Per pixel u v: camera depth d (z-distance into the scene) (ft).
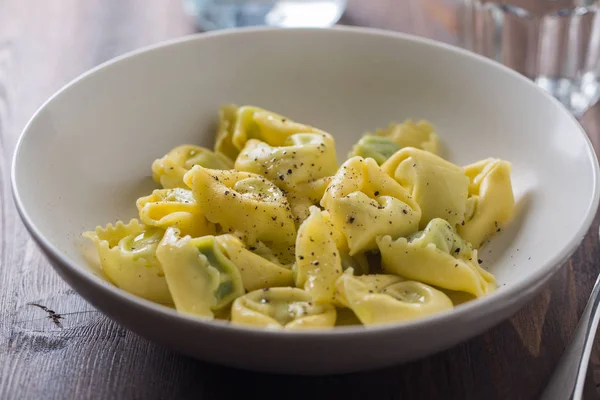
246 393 1.33
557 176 1.54
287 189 1.58
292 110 1.80
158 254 1.39
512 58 2.04
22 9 2.30
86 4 2.32
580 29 1.96
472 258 1.47
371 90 1.80
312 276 1.37
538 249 1.46
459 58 1.73
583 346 1.34
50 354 1.38
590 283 1.51
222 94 1.78
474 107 1.72
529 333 1.42
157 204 1.52
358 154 1.68
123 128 1.67
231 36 1.78
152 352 1.38
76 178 1.57
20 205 1.37
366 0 2.32
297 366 1.23
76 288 1.29
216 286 1.38
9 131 1.87
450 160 1.72
